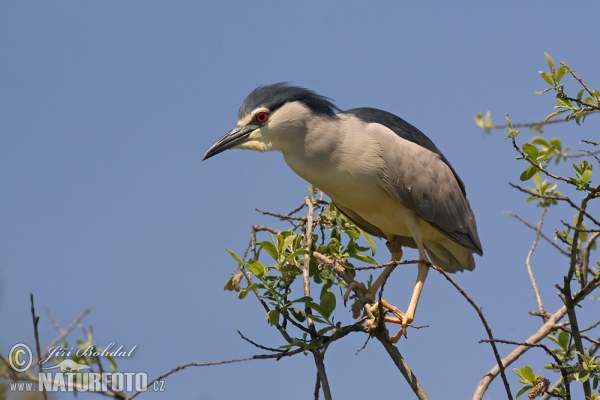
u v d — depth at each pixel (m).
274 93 10.66
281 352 7.92
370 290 9.86
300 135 10.43
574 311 7.89
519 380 8.14
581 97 8.62
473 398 7.88
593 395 7.65
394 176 10.48
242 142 10.71
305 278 8.83
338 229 10.20
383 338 8.39
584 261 8.90
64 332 6.75
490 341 7.34
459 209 11.12
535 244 9.96
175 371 7.07
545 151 8.92
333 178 10.46
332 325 8.21
